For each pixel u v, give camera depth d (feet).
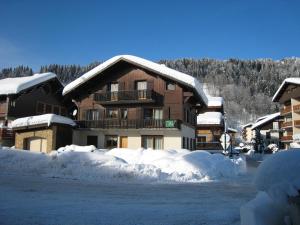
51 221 19.99
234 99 530.27
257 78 593.01
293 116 179.01
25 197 27.84
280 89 188.55
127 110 108.06
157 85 105.29
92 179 40.98
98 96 109.50
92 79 110.83
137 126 103.86
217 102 173.58
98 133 109.29
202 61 654.94
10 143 113.09
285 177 11.18
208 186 39.19
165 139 102.17
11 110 118.01
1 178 39.96
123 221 20.42
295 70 631.97
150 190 33.78
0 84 126.11
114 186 35.83
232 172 56.70
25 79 129.08
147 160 58.34
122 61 107.65
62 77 509.76
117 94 107.04
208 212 23.56
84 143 110.63
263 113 497.87
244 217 13.71
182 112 102.22
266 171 11.80
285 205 11.62
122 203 26.32
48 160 50.01
